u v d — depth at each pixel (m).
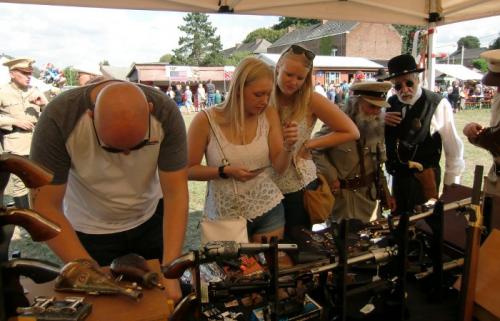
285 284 1.05
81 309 0.77
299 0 2.98
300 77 1.92
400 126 2.51
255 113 1.75
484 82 2.22
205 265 1.27
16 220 0.76
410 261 1.26
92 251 1.57
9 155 0.74
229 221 1.57
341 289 1.05
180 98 25.23
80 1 2.49
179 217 1.37
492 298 1.04
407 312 1.14
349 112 2.39
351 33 37.72
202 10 2.80
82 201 1.54
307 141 2.07
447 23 3.36
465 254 1.08
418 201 2.44
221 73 30.89
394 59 2.49
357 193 2.33
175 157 1.40
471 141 2.21
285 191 2.03
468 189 1.64
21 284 0.87
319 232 1.57
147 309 0.80
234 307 1.12
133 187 1.48
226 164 1.79
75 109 1.27
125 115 1.01
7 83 3.96
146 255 1.67
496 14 3.08
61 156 1.29
